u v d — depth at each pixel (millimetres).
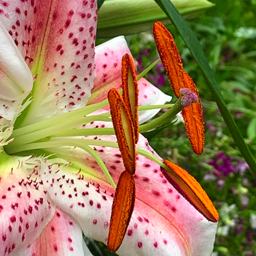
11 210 94
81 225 111
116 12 142
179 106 96
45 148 119
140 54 277
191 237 124
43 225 102
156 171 126
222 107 105
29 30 103
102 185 120
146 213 121
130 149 92
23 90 99
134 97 96
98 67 131
